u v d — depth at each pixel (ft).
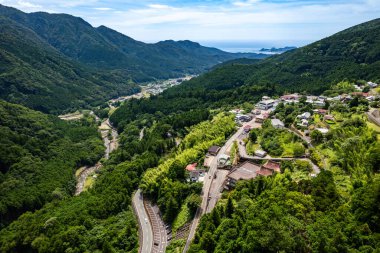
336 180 363.76
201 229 338.13
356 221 271.90
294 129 574.97
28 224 468.34
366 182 324.19
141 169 583.58
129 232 405.18
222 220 337.93
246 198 359.46
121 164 654.53
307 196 310.65
